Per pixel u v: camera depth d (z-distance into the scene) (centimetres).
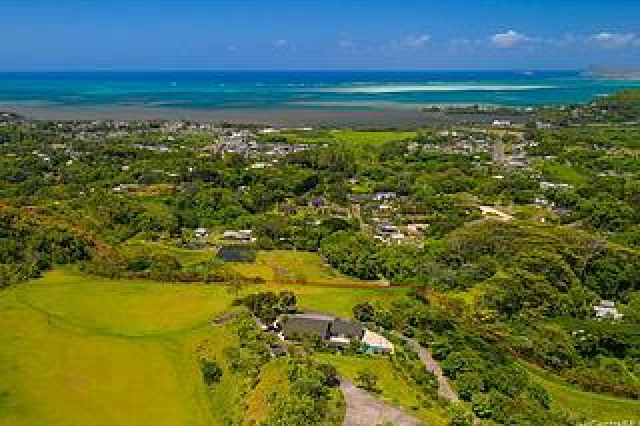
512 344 15712
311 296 17350
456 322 16288
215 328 15250
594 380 14525
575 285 19062
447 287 18775
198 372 13775
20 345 15062
